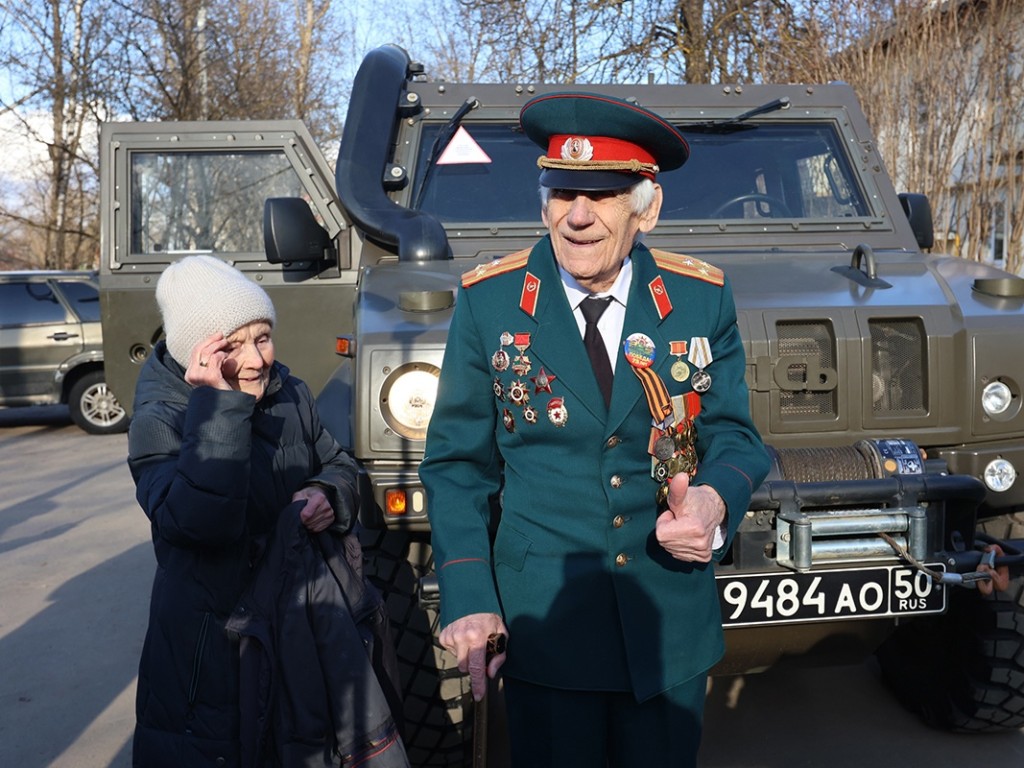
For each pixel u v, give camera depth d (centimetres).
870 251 311
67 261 2050
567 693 193
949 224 992
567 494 190
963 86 966
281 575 208
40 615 484
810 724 353
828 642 268
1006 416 284
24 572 556
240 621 204
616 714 199
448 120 401
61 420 1158
